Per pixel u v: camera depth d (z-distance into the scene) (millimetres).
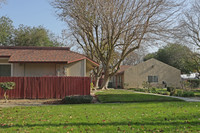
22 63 17297
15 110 9898
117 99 14914
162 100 14875
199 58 36438
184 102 13453
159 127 6324
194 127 6305
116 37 23266
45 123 6996
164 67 35938
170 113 8742
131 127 6359
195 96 18484
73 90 16062
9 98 15500
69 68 17891
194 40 34438
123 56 24859
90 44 28625
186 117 7805
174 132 5805
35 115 8461
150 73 35469
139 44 22562
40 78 15781
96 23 23625
